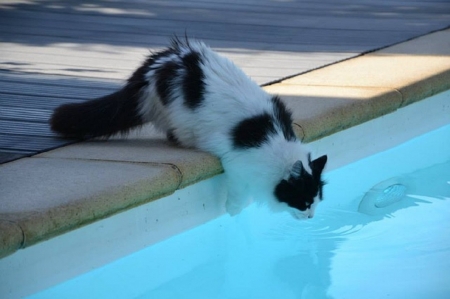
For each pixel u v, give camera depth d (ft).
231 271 11.93
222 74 12.57
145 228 11.37
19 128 13.55
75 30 22.74
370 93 15.33
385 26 24.30
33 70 17.76
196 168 11.66
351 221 13.75
